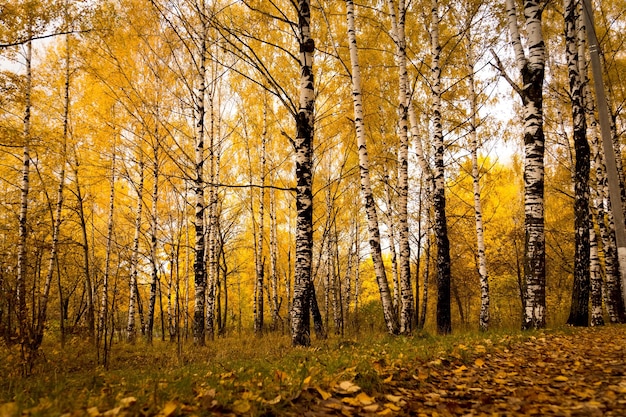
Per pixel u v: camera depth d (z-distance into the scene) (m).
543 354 4.93
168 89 13.41
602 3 14.00
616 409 2.57
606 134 8.68
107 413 2.12
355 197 18.70
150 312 14.62
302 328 7.13
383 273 8.94
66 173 12.20
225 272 21.56
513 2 8.37
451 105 13.72
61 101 12.68
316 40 12.52
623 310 12.32
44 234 12.64
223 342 11.71
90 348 9.35
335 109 13.16
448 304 9.56
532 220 7.79
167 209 16.44
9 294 6.24
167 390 2.82
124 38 12.55
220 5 12.02
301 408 2.52
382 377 3.43
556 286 20.48
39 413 2.23
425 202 17.30
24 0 8.38
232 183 18.48
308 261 7.30
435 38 10.29
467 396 3.09
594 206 15.48
